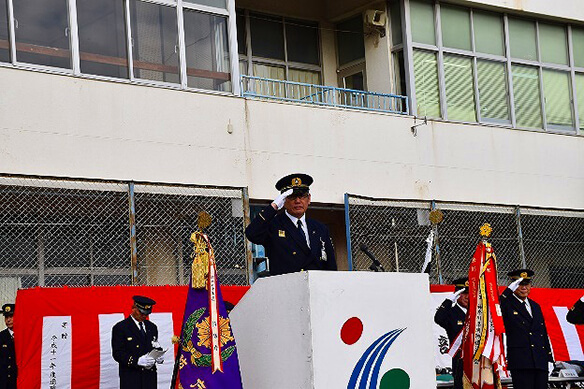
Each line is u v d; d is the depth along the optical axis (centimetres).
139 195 1773
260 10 2408
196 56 1948
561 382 1811
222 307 1016
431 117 2322
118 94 1819
